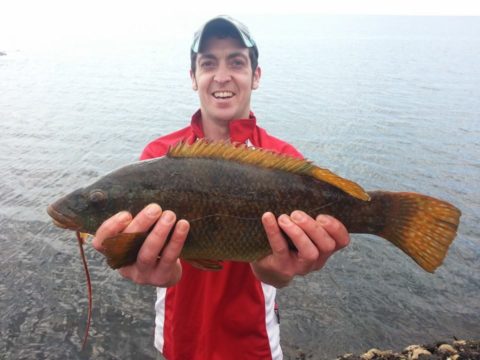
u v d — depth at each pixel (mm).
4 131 3604
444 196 2400
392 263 1738
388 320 1435
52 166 2744
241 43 779
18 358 1256
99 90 5852
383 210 542
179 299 714
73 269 1658
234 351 715
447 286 1609
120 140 3357
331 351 1304
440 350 1178
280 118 4074
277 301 1509
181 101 4973
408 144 3338
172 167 537
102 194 544
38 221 2010
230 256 548
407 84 6488
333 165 2836
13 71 7863
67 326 1377
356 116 4254
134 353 1279
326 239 500
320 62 9375
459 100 5234
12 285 1566
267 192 533
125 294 1520
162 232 474
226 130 813
